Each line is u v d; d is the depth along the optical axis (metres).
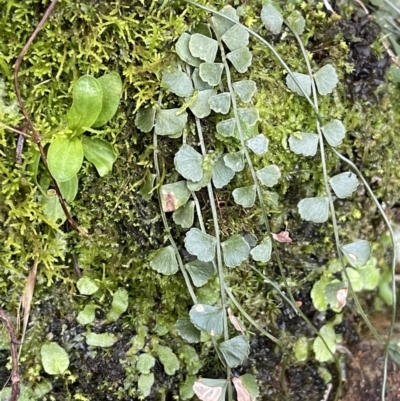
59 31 0.20
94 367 0.22
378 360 0.25
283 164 0.22
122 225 0.22
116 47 0.20
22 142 0.20
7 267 0.20
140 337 0.22
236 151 0.21
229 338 0.23
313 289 0.24
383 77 0.24
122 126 0.21
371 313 0.26
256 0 0.22
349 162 0.22
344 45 0.23
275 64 0.22
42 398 0.22
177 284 0.22
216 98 0.20
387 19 0.24
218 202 0.22
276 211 0.23
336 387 0.25
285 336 0.24
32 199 0.20
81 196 0.21
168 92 0.21
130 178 0.21
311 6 0.23
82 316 0.22
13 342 0.20
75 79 0.20
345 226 0.24
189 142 0.21
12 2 0.19
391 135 0.24
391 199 0.25
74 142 0.20
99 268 0.22
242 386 0.21
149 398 0.23
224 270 0.22
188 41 0.20
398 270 0.27
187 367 0.23
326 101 0.23
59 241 0.21
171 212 0.22
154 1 0.20
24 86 0.20
